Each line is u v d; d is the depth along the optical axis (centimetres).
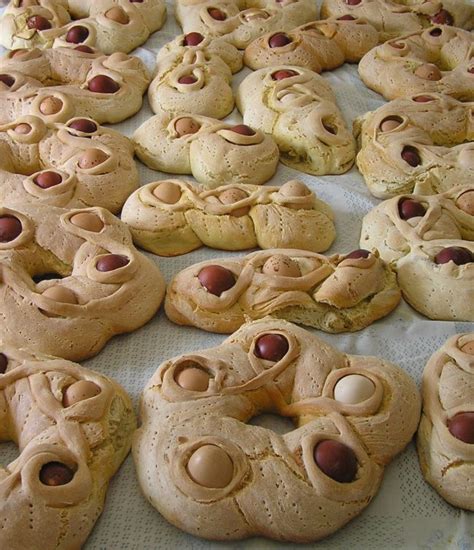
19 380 71
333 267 85
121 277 82
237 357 74
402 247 89
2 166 102
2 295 80
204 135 105
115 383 74
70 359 80
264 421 73
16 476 62
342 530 65
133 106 117
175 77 117
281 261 85
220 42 127
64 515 61
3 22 131
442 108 111
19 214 88
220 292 83
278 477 64
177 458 64
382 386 71
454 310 84
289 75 117
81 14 138
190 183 98
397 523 66
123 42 130
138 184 104
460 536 65
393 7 136
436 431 69
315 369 73
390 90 121
